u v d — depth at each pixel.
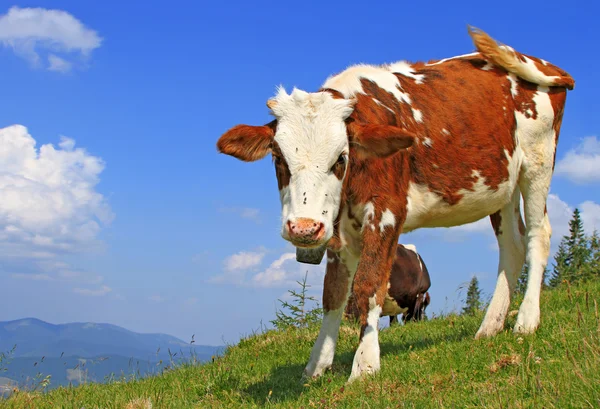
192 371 9.07
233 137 6.47
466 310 12.29
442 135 7.55
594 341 5.84
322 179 6.30
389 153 6.53
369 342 6.70
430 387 5.72
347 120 6.69
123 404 6.77
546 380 5.12
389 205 6.94
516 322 7.92
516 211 8.76
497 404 4.66
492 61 8.51
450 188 7.60
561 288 12.22
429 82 7.92
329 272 7.62
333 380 6.93
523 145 8.46
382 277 6.86
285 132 6.45
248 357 9.88
